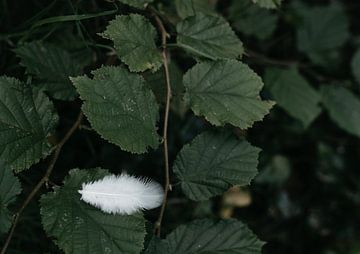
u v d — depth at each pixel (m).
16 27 0.84
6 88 0.65
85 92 0.64
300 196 1.21
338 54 1.10
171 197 0.97
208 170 0.70
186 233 0.68
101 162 0.95
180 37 0.72
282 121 1.14
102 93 0.64
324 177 1.22
